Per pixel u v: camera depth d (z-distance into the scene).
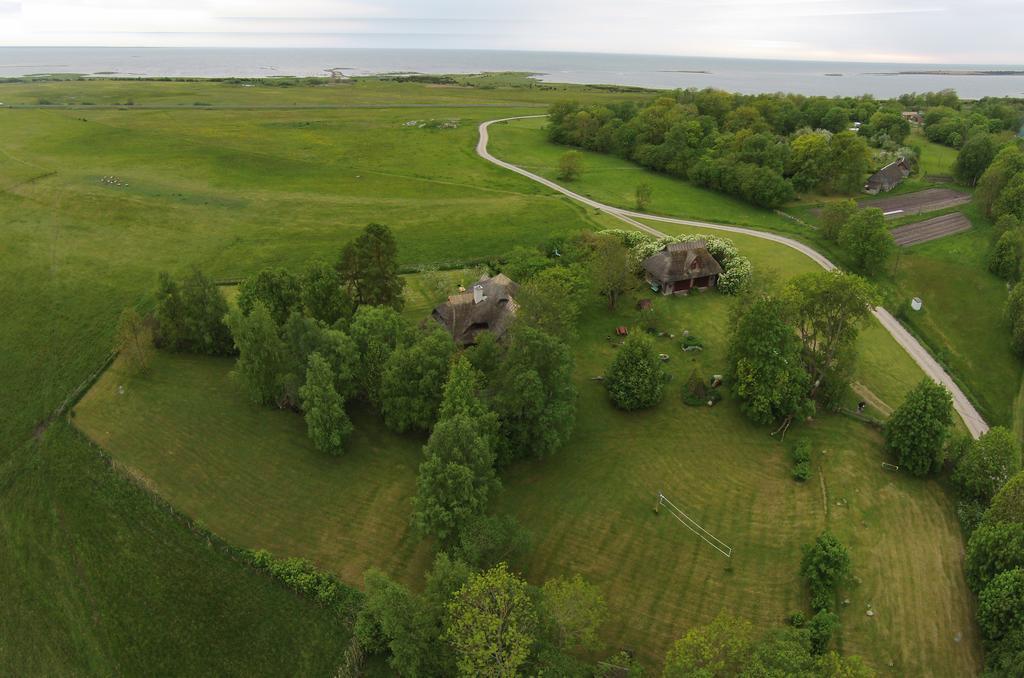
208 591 52.22
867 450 68.88
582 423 72.75
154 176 155.50
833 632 48.34
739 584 53.41
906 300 105.94
